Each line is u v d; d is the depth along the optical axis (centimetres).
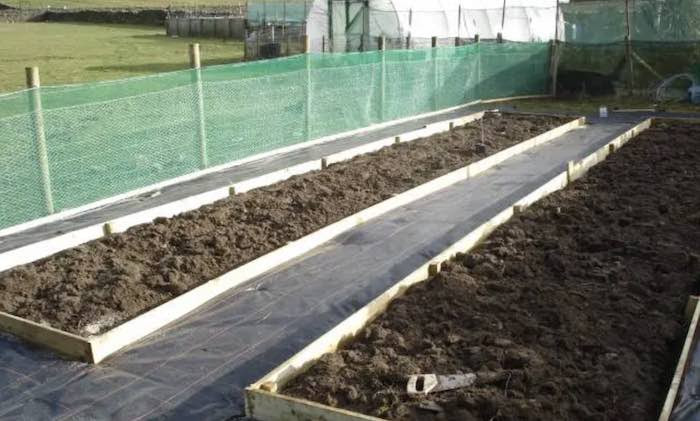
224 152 977
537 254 615
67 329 498
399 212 775
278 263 621
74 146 807
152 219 730
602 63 1747
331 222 731
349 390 405
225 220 727
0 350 478
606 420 372
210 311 536
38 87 727
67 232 714
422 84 1407
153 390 433
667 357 445
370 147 1060
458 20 2122
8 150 747
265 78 1025
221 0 6925
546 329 469
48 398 424
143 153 865
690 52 1652
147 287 566
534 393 395
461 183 896
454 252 612
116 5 6444
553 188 824
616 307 504
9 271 592
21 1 6662
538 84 1797
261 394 390
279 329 511
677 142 1088
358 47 2059
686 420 376
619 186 838
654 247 620
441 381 409
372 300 558
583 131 1257
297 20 2666
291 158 1024
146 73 2138
